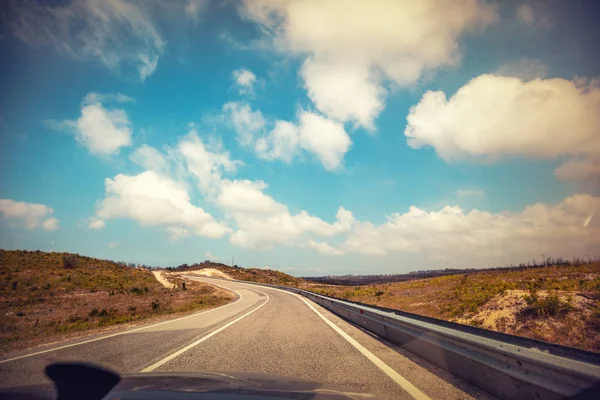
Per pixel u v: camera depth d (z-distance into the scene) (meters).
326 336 8.69
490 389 3.79
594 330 8.00
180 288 43.25
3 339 11.16
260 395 2.22
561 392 2.64
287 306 19.94
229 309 18.58
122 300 26.53
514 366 3.37
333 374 4.88
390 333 7.88
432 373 4.84
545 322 9.06
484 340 3.91
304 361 5.79
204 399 2.04
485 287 17.92
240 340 8.14
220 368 5.32
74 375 2.09
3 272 34.44
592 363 2.49
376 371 5.01
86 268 46.94
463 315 12.56
